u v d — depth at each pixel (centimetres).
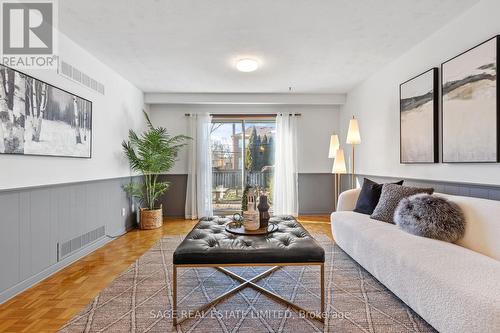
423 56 274
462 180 223
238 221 233
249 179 514
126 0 207
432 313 142
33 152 220
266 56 315
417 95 277
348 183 469
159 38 270
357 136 372
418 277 153
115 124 367
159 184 436
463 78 218
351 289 204
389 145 337
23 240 209
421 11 222
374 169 376
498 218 165
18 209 205
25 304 185
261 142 515
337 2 211
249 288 207
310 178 507
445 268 142
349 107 464
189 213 492
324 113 507
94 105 316
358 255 235
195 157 494
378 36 266
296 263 168
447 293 130
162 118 502
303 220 458
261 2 210
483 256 154
